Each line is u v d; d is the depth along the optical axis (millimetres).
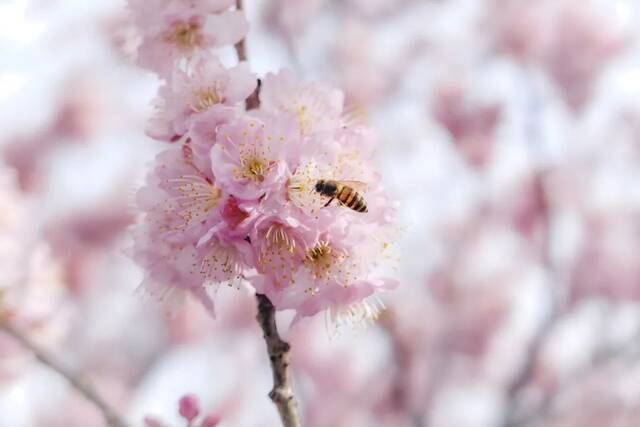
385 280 507
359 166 505
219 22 523
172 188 506
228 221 497
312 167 502
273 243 497
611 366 1274
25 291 706
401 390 1300
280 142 501
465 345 1350
